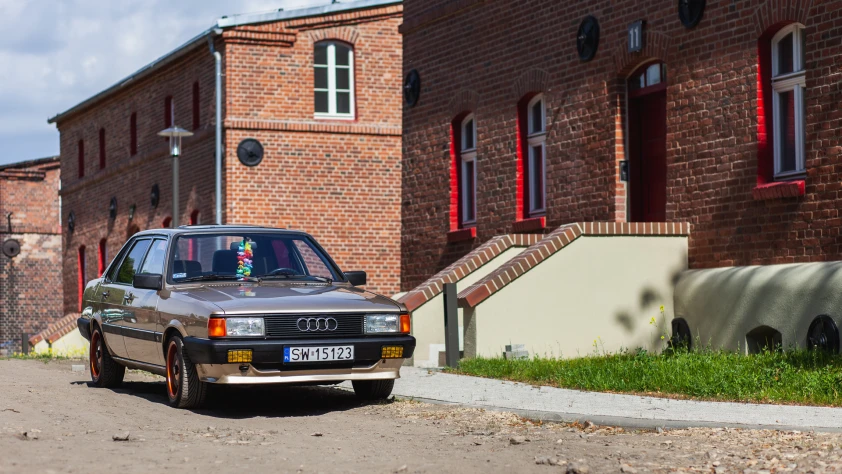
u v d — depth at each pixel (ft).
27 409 31.81
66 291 118.11
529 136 57.47
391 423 29.58
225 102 82.84
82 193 114.11
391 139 86.69
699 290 45.98
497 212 59.00
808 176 41.55
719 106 45.70
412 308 49.39
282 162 84.02
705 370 36.35
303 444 25.81
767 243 43.55
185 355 32.40
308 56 84.79
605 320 47.11
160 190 94.63
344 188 85.51
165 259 35.40
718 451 24.08
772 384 33.14
